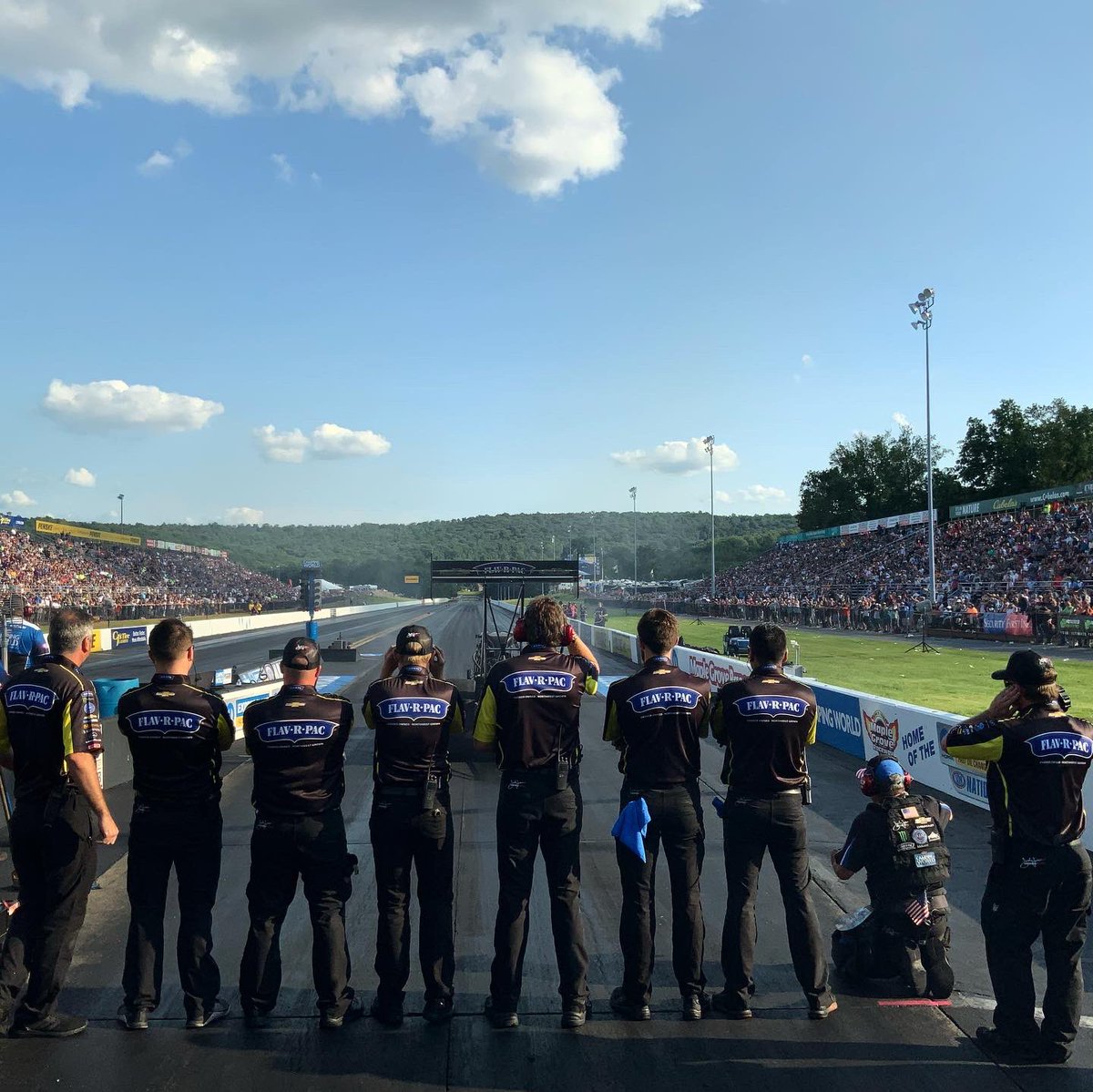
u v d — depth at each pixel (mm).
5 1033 3430
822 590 45156
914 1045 3385
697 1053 3314
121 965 4156
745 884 3631
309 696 3514
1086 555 32125
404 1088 3061
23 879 3492
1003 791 3326
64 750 3389
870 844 3803
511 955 3500
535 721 3541
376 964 3531
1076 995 3236
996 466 58219
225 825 6855
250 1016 3551
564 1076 3145
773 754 3596
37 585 41906
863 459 71000
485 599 10438
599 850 6113
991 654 22562
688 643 28609
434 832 3531
